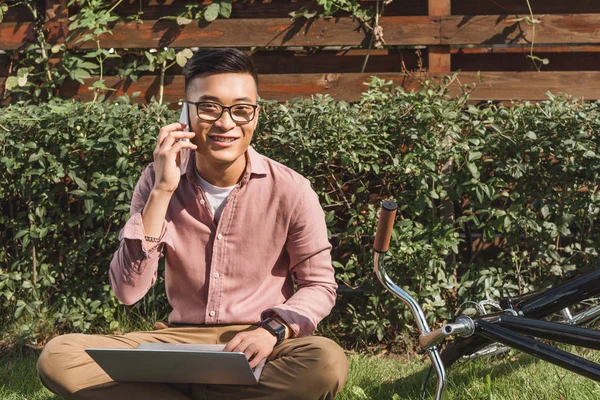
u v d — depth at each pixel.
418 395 3.34
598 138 4.06
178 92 5.42
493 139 4.14
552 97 4.25
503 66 5.39
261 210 2.64
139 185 2.74
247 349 2.42
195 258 2.66
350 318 4.40
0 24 5.42
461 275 4.46
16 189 4.38
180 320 2.71
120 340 2.63
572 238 4.46
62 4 5.38
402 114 4.21
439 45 5.17
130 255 2.50
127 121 4.32
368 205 4.21
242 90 2.48
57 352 2.54
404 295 2.37
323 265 2.69
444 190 4.21
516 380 3.38
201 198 2.64
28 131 4.34
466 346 3.07
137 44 5.38
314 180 4.27
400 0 5.30
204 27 5.34
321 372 2.44
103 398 2.53
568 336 2.26
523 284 4.29
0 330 4.44
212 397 2.56
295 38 5.29
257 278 2.67
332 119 4.19
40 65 5.46
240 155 2.57
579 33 5.10
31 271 4.47
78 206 4.52
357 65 5.40
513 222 4.17
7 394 3.54
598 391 3.17
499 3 5.27
